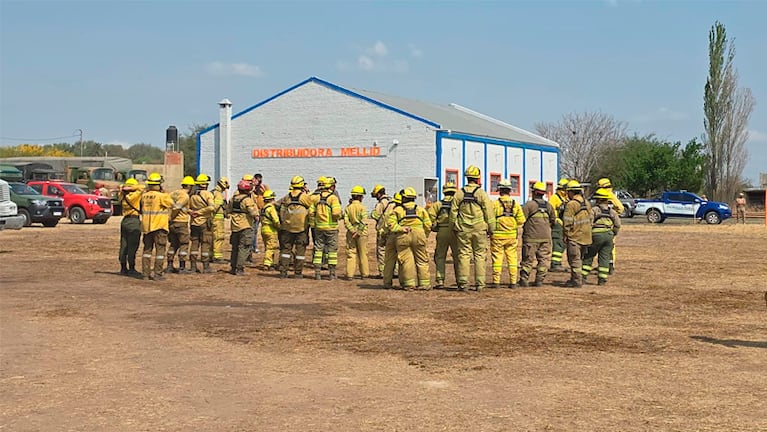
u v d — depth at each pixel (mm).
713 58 75000
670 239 33406
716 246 29266
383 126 54844
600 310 13508
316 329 11609
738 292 15969
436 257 16719
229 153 59812
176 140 69625
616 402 7738
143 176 57125
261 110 58781
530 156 65250
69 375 8797
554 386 8344
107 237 31344
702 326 11992
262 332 11375
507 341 10766
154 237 17562
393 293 15531
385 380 8594
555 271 19875
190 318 12555
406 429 6855
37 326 11797
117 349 10188
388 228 15891
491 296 15156
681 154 81000
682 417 7234
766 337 11117
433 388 8250
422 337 11023
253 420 7125
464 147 55938
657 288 16547
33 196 38375
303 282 17297
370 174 55281
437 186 53156
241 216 18594
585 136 98500
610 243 17000
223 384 8414
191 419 7152
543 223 16641
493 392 8102
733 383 8500
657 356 9844
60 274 18562
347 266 17844
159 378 8672
